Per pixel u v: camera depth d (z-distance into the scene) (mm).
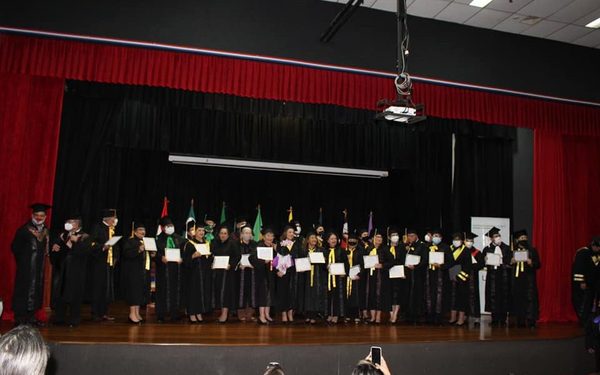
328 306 6652
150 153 9648
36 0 6160
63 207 8219
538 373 5648
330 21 7113
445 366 5277
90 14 6293
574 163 8766
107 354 4484
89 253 5828
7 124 6246
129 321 6254
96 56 6336
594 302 7344
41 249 5508
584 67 8383
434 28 7574
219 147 9359
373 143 10164
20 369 1394
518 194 9000
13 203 6184
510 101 7941
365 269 6961
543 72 8094
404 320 7441
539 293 8148
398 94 5109
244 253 6531
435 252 7004
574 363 5863
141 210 9469
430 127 9047
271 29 6859
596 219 8781
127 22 6387
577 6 7059
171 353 4570
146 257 6207
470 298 7113
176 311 6270
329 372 4898
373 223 10844
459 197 10305
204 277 6340
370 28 7277
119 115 8594
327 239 6828
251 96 6746
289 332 5688
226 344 4691
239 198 10234
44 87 6500
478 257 7164
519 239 7094
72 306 5633
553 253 8273
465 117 7648
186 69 6562
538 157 8422
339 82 7094
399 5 5480
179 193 9781
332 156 9953
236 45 6707
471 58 7699
